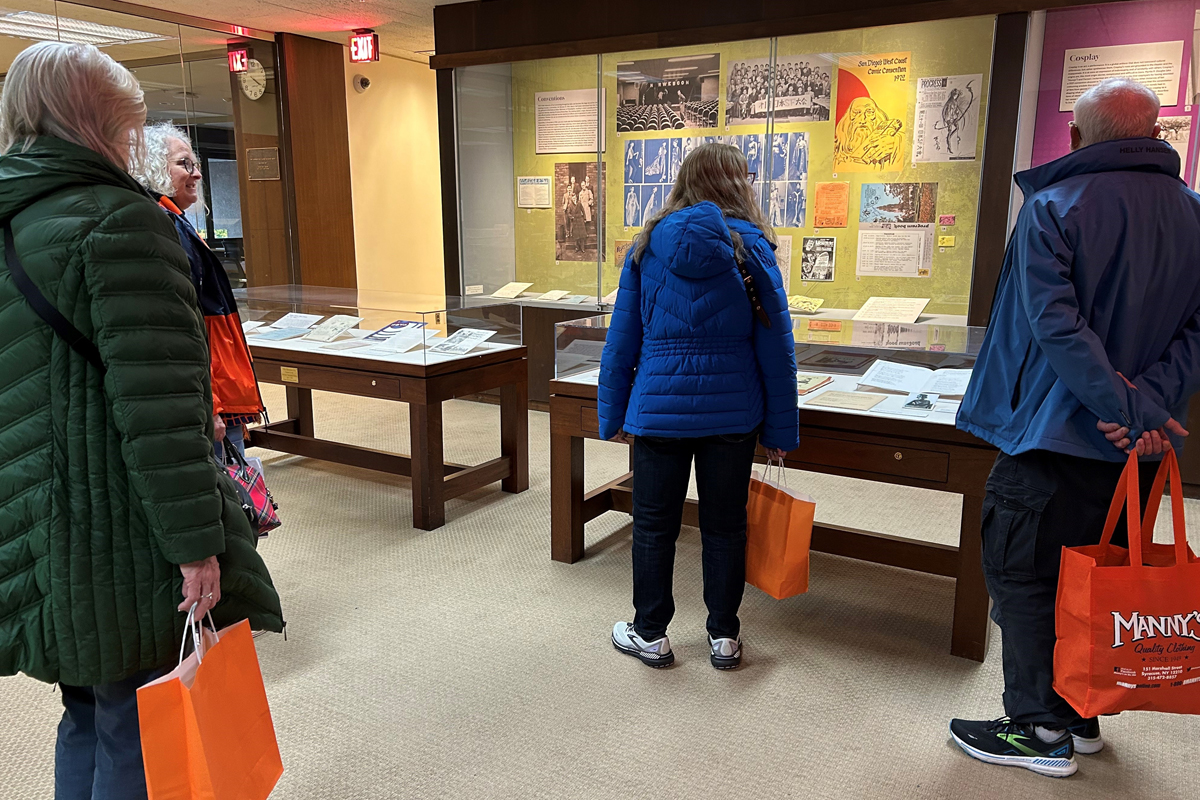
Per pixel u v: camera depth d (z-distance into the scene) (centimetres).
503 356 386
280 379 390
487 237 591
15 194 119
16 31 505
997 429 186
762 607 285
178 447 123
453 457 462
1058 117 398
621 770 197
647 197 532
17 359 121
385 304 385
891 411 257
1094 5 378
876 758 202
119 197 121
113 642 126
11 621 125
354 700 227
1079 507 176
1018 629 188
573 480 314
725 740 209
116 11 547
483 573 312
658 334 218
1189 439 390
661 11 486
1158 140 171
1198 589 160
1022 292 171
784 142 479
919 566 264
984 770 198
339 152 730
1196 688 163
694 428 216
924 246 450
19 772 199
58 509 122
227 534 141
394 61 782
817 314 477
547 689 232
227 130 644
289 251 709
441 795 189
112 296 118
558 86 543
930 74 427
